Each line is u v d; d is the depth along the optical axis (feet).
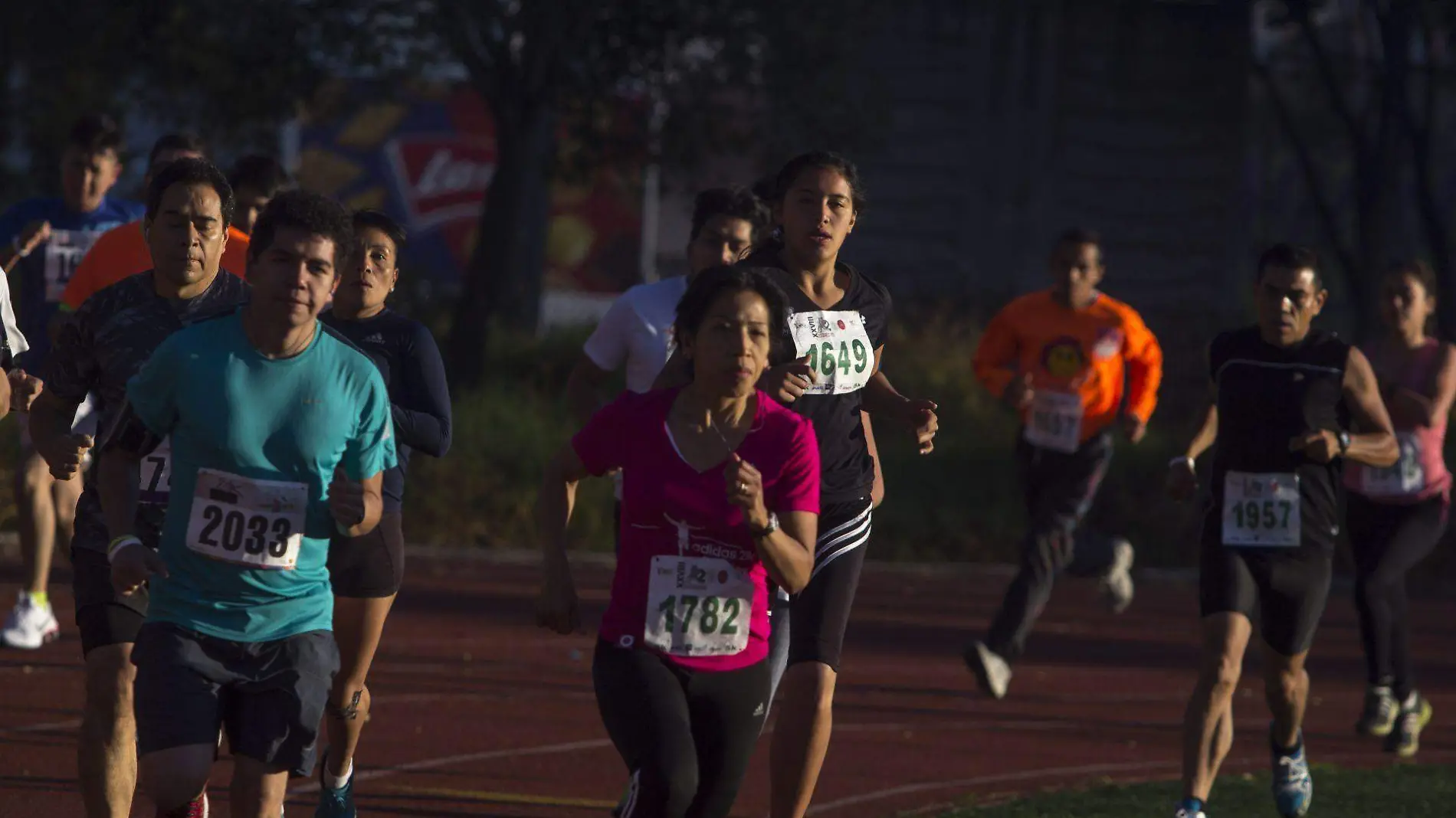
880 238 221.46
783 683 53.57
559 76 154.20
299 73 144.56
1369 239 180.65
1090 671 101.71
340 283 54.39
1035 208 221.66
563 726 76.74
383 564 52.80
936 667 98.94
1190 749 59.16
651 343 64.69
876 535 148.56
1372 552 80.48
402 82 150.51
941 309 197.36
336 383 40.24
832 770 70.90
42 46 181.68
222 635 39.78
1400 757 79.92
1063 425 91.81
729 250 63.46
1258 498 60.64
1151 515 150.82
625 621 42.45
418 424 53.72
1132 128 222.89
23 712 71.15
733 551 42.37
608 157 163.63
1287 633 60.54
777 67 155.84
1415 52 208.85
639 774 40.52
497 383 163.73
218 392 39.47
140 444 41.27
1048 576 88.84
